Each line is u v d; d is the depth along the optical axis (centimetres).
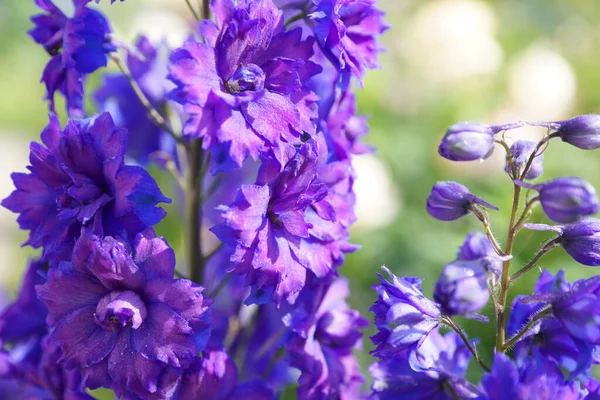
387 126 98
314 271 55
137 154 62
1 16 145
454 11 98
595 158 92
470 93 99
